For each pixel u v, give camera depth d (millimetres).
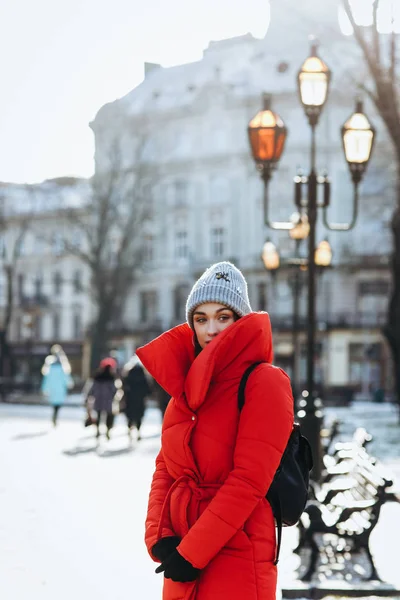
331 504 8195
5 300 72562
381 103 20359
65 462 15516
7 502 10953
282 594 6676
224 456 3266
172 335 3451
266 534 3268
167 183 65375
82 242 69250
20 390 51250
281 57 63344
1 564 7680
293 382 34656
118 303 65000
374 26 19219
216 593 3162
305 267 18094
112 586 6926
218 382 3318
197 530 3119
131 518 9875
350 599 6664
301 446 3479
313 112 11883
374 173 54875
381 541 8750
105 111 67000
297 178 12297
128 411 19422
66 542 8594
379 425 25703
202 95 64250
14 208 72812
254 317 3316
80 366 68562
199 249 64062
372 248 57188
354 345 57125
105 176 57781
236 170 62781
